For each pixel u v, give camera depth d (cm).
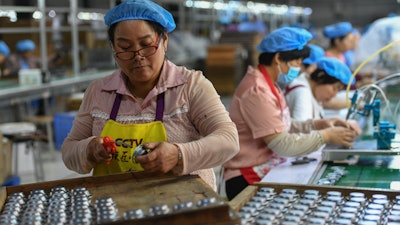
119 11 142
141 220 98
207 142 138
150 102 155
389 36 472
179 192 120
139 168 150
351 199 124
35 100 620
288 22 1540
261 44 227
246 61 952
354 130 242
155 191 121
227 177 227
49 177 452
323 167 214
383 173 201
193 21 984
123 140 153
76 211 110
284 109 232
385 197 125
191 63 874
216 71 888
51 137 512
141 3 144
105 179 132
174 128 153
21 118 580
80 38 712
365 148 225
